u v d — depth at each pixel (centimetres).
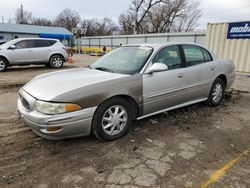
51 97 308
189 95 465
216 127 425
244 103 587
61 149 336
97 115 337
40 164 299
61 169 288
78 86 328
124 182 264
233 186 259
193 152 332
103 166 295
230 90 696
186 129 413
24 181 265
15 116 470
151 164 300
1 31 3659
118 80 356
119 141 362
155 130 405
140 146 347
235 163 305
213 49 1121
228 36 1052
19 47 1164
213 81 519
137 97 376
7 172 281
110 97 345
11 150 332
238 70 1042
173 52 439
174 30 4812
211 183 263
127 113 372
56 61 1288
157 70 380
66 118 308
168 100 426
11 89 736
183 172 284
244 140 374
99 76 370
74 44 4238
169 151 334
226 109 532
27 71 1148
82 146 345
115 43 3322
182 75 439
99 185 259
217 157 320
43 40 1240
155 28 4644
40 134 322
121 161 306
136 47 445
